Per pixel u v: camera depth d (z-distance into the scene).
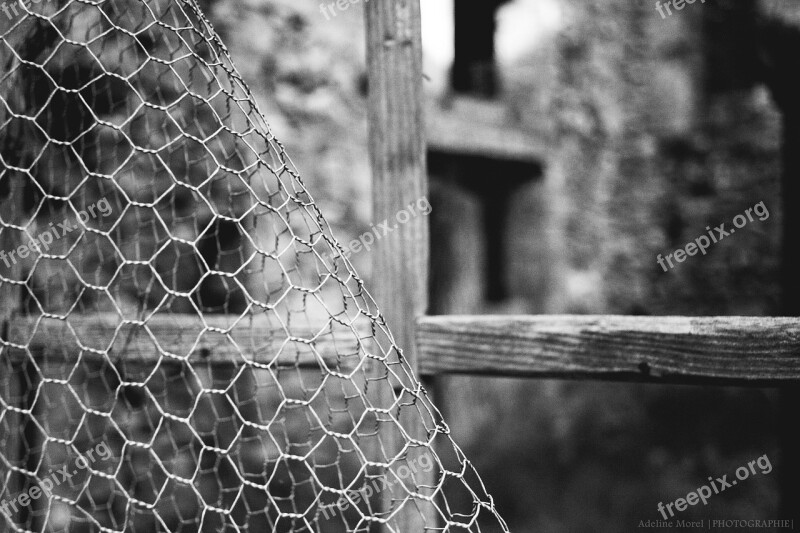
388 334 1.26
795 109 2.94
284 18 3.36
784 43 3.35
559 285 5.94
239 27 3.19
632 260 6.40
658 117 6.32
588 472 4.94
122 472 2.46
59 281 2.12
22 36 1.68
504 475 4.88
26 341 1.68
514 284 6.05
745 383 1.24
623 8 6.47
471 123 5.41
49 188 1.94
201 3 3.04
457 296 5.96
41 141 1.89
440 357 1.49
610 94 6.43
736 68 5.80
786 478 1.67
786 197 2.46
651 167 6.36
